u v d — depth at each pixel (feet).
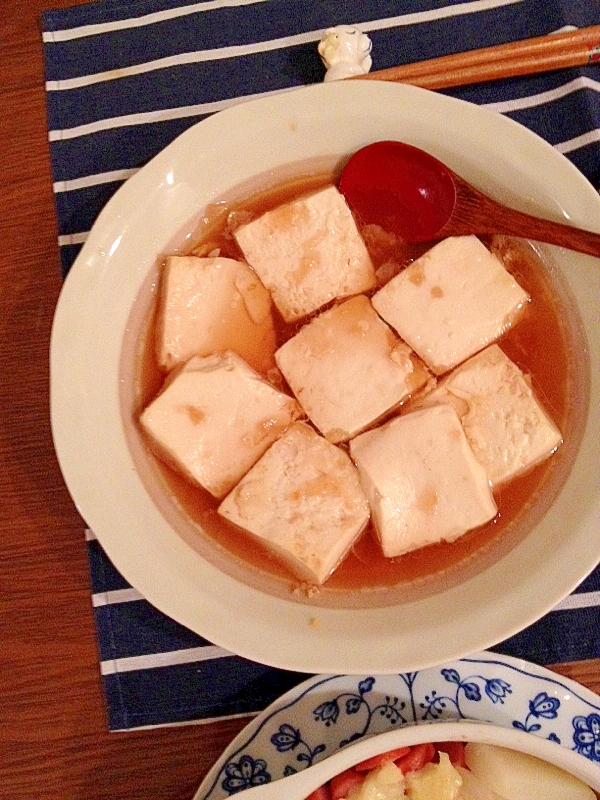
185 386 1.31
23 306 1.45
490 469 1.30
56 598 1.37
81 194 1.47
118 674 1.34
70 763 1.33
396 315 1.33
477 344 1.33
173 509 1.33
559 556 1.19
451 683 1.30
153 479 1.33
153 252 1.35
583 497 1.22
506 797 1.26
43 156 1.50
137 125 1.48
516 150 1.26
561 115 1.43
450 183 1.31
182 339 1.35
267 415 1.33
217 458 1.32
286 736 1.29
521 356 1.34
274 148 1.34
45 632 1.36
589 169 1.41
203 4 1.51
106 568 1.36
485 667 1.30
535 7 1.47
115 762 1.33
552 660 1.32
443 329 1.32
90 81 1.51
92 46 1.52
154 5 1.52
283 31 1.50
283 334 1.39
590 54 1.41
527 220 1.27
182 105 1.49
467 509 1.27
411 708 1.30
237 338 1.37
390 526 1.28
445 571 1.29
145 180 1.30
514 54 1.41
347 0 1.50
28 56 1.53
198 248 1.38
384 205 1.38
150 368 1.36
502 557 1.27
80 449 1.24
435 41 1.48
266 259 1.36
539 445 1.28
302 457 1.30
